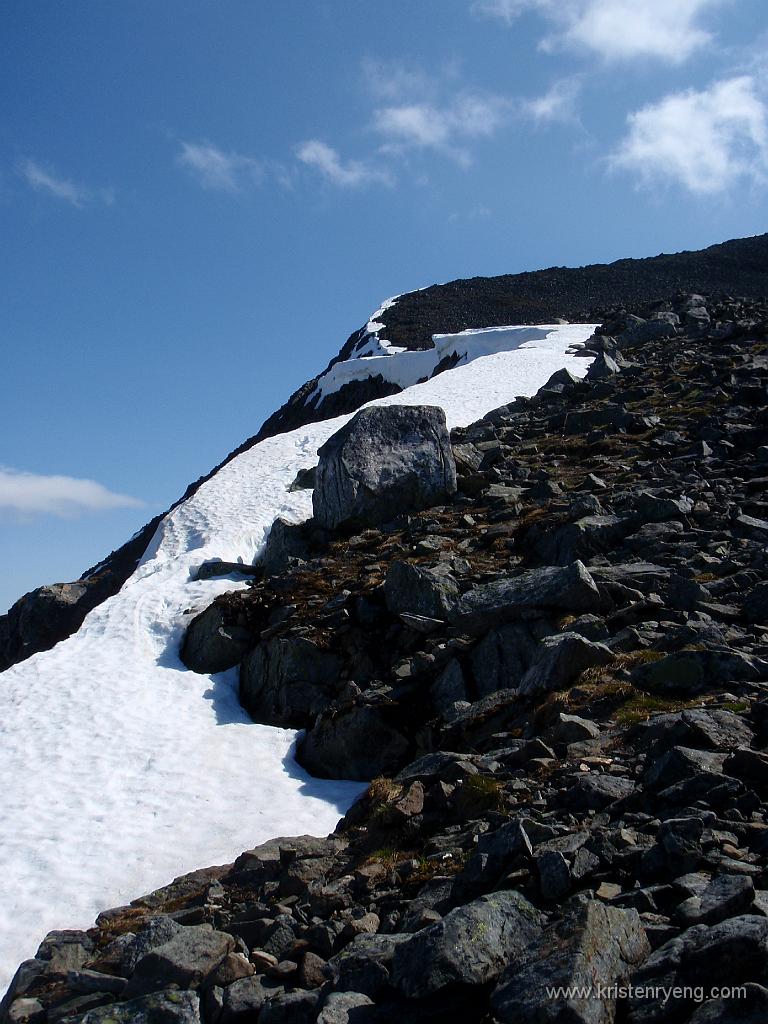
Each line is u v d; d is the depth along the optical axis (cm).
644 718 1188
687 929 710
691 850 832
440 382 4584
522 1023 639
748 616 1476
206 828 1412
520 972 682
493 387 4381
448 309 9425
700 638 1377
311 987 839
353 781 1580
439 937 736
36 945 1166
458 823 1096
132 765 1616
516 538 2125
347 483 2552
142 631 2241
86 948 1074
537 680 1407
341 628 1908
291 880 1079
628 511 2069
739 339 3969
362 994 760
